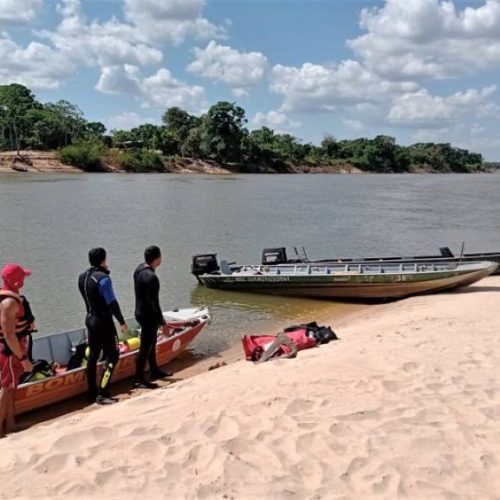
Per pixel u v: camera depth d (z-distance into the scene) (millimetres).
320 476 4703
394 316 12562
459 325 10016
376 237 29703
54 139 105188
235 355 10586
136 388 8820
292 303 15008
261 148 124625
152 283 8617
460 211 44656
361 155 154375
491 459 5020
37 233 26672
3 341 6680
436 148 185875
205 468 4777
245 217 36562
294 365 7668
